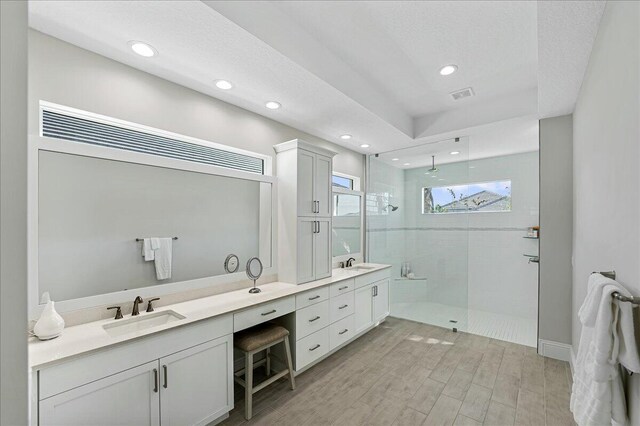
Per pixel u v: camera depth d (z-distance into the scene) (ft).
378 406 6.89
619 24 3.79
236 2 5.15
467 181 12.00
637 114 3.15
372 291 11.85
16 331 1.37
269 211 9.30
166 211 6.89
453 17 6.04
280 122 9.95
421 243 13.38
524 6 5.66
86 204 5.69
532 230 13.73
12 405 1.36
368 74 8.41
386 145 13.00
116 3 4.62
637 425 3.14
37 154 5.10
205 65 6.44
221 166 8.46
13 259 1.38
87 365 4.42
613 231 4.17
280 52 5.96
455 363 9.05
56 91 5.49
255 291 8.04
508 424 6.29
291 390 7.54
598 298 3.47
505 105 9.67
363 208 14.66
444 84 8.96
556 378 8.11
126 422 4.80
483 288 15.15
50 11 4.78
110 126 6.38
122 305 6.07
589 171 6.06
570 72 6.49
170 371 5.37
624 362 3.11
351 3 5.72
